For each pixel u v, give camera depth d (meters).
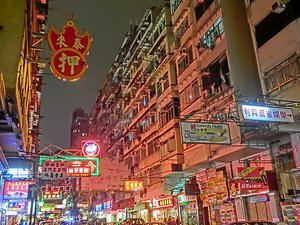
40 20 21.47
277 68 14.54
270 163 15.29
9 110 9.12
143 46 33.28
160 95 28.25
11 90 8.84
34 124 27.88
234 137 16.06
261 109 11.71
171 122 25.03
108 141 49.41
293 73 13.66
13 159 16.20
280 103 13.34
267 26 15.38
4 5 10.47
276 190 14.52
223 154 17.17
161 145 27.05
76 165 17.84
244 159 17.39
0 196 14.70
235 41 17.66
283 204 13.48
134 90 36.81
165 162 25.53
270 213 15.15
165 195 26.83
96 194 57.47
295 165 13.97
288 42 13.96
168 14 28.48
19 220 30.28
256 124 13.81
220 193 17.72
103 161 27.75
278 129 13.24
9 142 12.17
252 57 17.64
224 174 19.08
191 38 22.03
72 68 11.66
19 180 15.51
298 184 13.64
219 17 18.52
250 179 14.35
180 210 24.17
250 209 16.61
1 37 10.09
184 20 23.64
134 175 34.47
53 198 28.02
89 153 18.22
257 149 15.73
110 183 27.38
